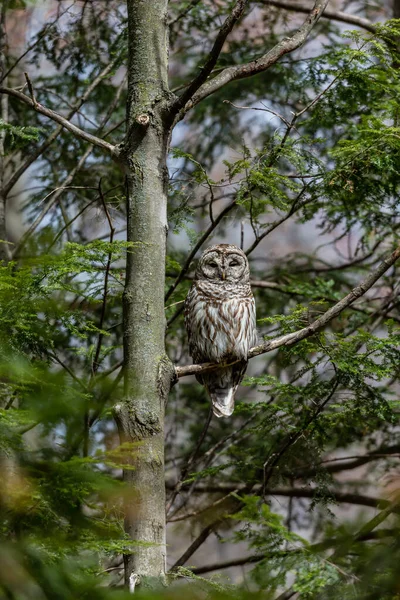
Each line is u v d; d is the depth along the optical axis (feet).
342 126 43.96
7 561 14.01
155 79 28.99
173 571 26.17
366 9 62.59
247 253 38.50
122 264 46.98
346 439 44.24
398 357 33.24
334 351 33.47
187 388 55.06
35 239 24.56
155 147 28.37
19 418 16.42
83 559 17.62
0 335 19.61
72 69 48.85
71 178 44.45
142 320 26.61
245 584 23.08
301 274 55.88
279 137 37.24
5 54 48.85
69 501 16.44
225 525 44.80
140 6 29.76
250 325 42.06
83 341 37.14
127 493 16.57
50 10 55.36
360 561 22.25
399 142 35.58
